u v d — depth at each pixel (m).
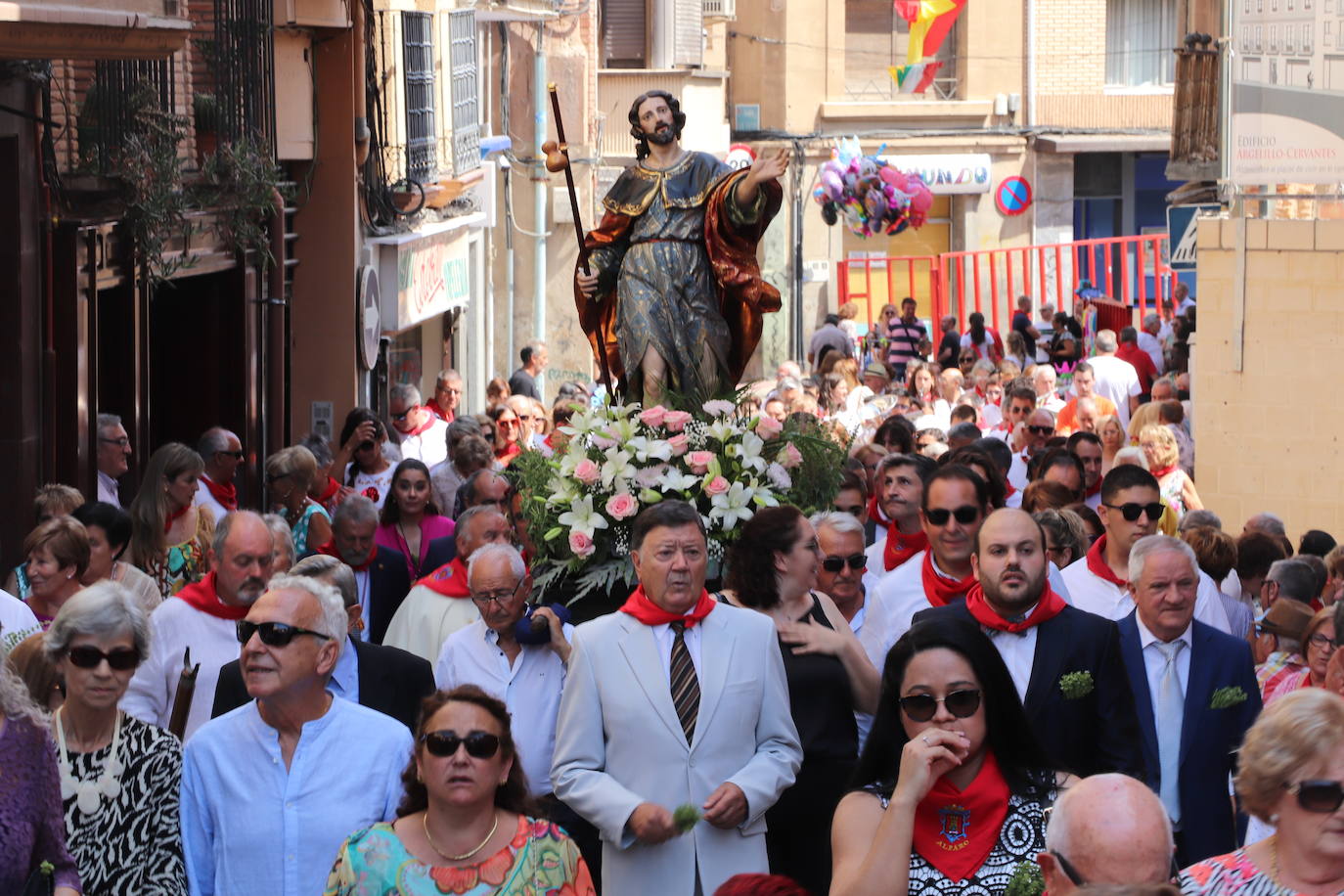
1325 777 4.59
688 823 6.01
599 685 6.43
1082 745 6.21
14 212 11.41
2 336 11.48
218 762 5.76
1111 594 8.23
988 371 22.25
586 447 8.52
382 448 14.02
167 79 13.58
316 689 5.74
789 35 38.28
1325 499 16.12
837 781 6.82
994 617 6.32
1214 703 6.70
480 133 25.48
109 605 5.70
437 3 21.91
